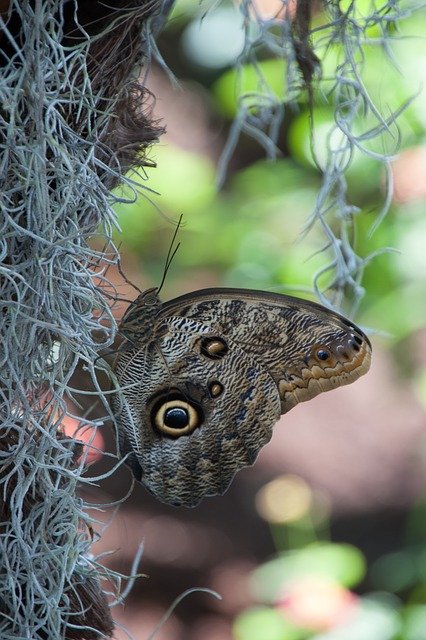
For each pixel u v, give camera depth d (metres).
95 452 0.91
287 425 1.72
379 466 1.66
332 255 1.25
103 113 0.86
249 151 1.76
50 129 0.85
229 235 1.36
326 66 1.02
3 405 0.86
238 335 0.91
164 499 0.91
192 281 1.38
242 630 1.15
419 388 1.33
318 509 1.54
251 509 1.61
